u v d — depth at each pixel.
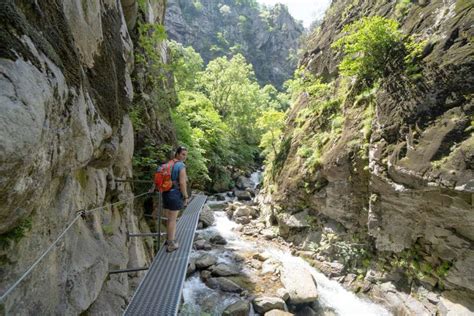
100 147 3.97
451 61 7.13
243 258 10.45
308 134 13.21
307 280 8.58
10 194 1.68
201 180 19.31
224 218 15.38
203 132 19.88
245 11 91.94
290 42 86.31
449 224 6.64
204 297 8.11
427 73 7.65
